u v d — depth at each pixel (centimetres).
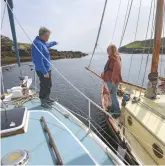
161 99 562
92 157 213
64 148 227
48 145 228
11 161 188
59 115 322
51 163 197
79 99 1146
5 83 1376
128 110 493
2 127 249
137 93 677
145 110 484
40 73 385
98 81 1777
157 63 586
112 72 543
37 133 254
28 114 312
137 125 450
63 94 1252
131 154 402
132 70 2702
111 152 221
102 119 802
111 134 576
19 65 444
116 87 560
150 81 566
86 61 4425
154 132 378
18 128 250
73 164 201
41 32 375
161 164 366
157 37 570
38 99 404
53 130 268
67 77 2062
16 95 395
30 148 221
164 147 349
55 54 5597
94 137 253
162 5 553
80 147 230
